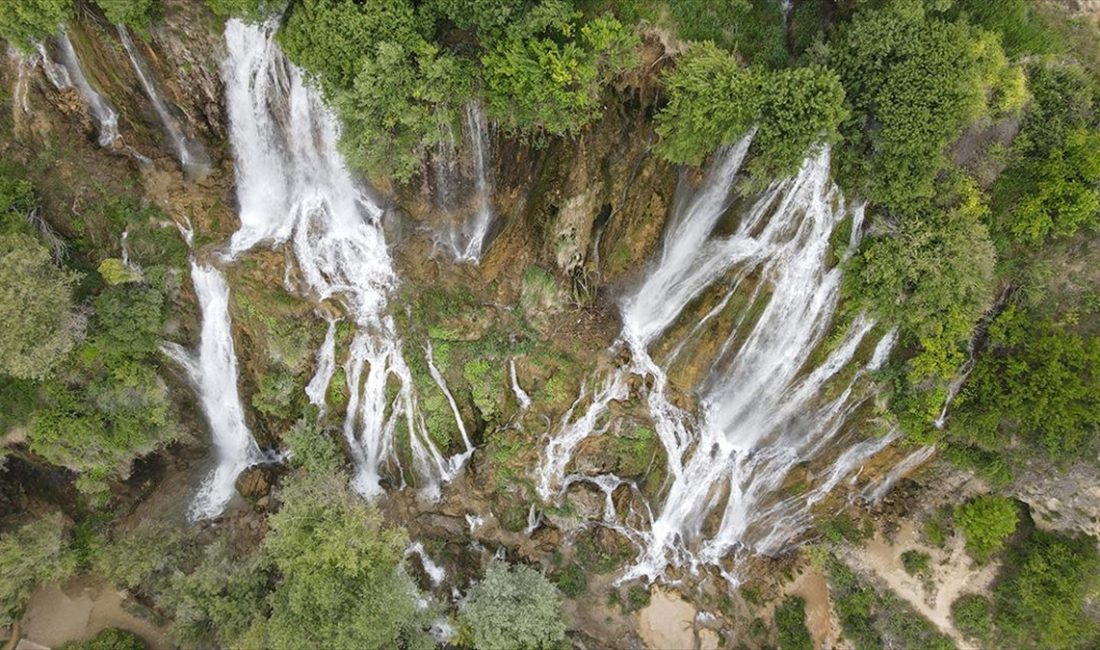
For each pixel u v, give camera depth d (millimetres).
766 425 23984
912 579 23781
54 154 21250
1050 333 19203
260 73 20047
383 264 23422
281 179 22578
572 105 18172
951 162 18125
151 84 20422
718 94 17547
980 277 18500
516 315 23922
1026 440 20453
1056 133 17781
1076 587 20953
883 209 19250
